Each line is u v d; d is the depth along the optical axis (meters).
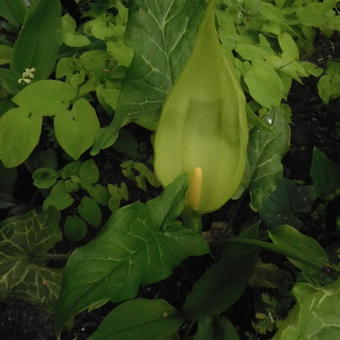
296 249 0.45
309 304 0.37
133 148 0.55
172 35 0.45
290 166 0.59
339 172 0.50
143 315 0.40
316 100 0.64
